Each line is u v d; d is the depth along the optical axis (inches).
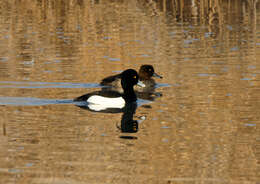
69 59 916.0
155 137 508.1
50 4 1536.7
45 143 482.9
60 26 1235.2
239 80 762.8
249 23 1278.3
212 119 569.9
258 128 533.6
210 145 483.8
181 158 449.7
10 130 522.0
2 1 1603.1
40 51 981.8
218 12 1438.2
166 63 888.9
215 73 810.8
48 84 738.2
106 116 587.5
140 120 570.3
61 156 450.0
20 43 1053.8
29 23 1263.5
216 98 663.1
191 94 691.4
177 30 1198.3
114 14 1401.3
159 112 607.5
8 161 437.1
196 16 1380.4
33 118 568.4
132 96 667.4
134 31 1182.9
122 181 395.5
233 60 905.5
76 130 524.7
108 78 740.7
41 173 411.8
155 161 442.6
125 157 449.7
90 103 647.1
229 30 1198.3
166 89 729.6
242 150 469.1
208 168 429.7
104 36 1127.6
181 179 404.8
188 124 551.8
